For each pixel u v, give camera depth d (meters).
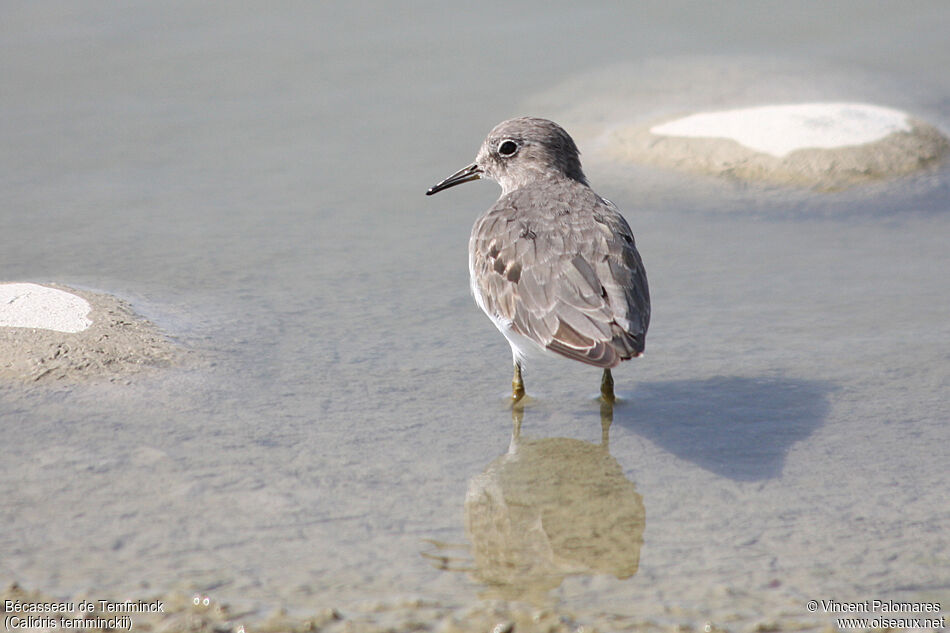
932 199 16.47
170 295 13.39
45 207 16.03
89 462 9.75
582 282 10.34
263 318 12.94
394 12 23.14
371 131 18.89
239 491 9.38
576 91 20.27
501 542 8.72
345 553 8.52
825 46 21.84
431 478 9.71
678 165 17.61
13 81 20.05
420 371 11.83
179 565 8.31
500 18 23.03
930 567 8.31
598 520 9.07
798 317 12.98
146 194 16.58
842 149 17.42
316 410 10.88
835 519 9.02
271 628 7.57
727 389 11.43
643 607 7.85
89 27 22.45
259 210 16.17
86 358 11.52
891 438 10.36
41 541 8.57
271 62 21.28
